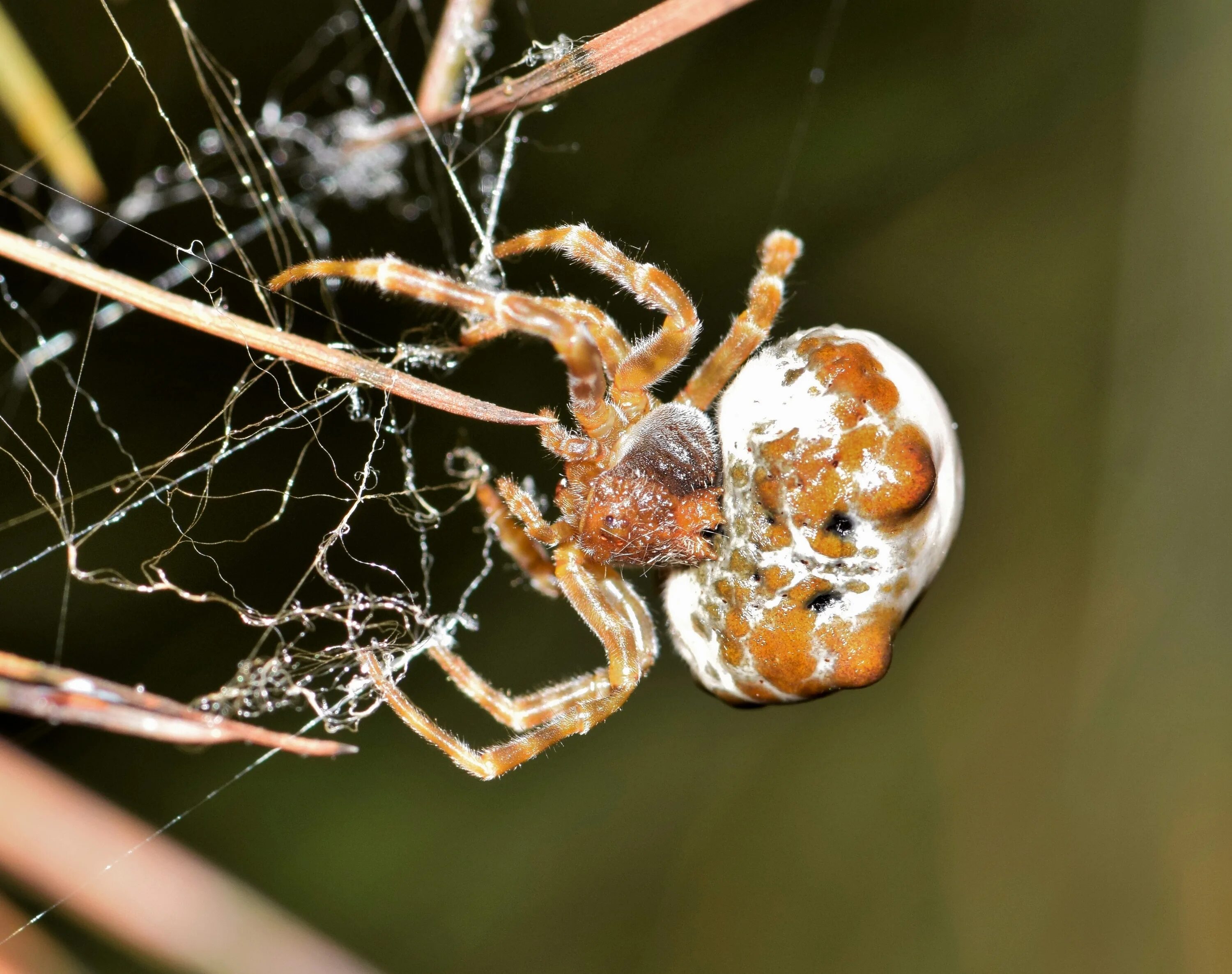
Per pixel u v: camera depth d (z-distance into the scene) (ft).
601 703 0.44
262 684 0.45
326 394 0.45
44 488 0.48
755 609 0.43
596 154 0.51
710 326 0.51
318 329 0.48
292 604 0.48
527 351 0.50
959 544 0.52
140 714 0.40
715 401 0.45
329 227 0.51
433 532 0.49
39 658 0.47
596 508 0.44
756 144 0.51
